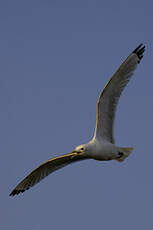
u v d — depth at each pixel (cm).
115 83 1548
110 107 1570
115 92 1561
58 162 1734
